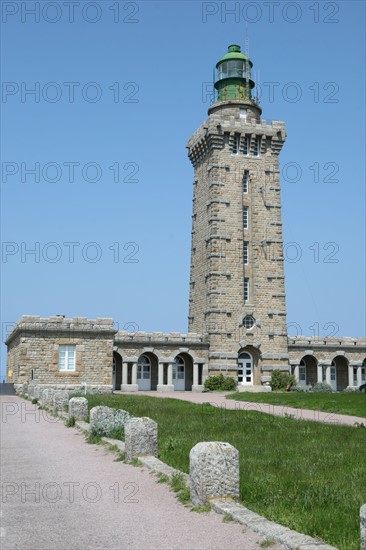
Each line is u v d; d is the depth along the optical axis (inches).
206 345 2385.6
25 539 373.4
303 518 386.0
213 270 2367.1
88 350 2057.1
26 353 1998.0
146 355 2460.6
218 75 2625.5
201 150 2561.5
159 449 673.6
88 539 371.6
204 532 374.3
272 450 669.3
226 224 2406.5
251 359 2417.6
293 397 1567.4
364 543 291.1
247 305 2391.7
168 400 1493.6
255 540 354.9
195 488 438.3
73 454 702.5
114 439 775.1
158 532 379.9
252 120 2500.0
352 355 2664.9
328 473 537.6
